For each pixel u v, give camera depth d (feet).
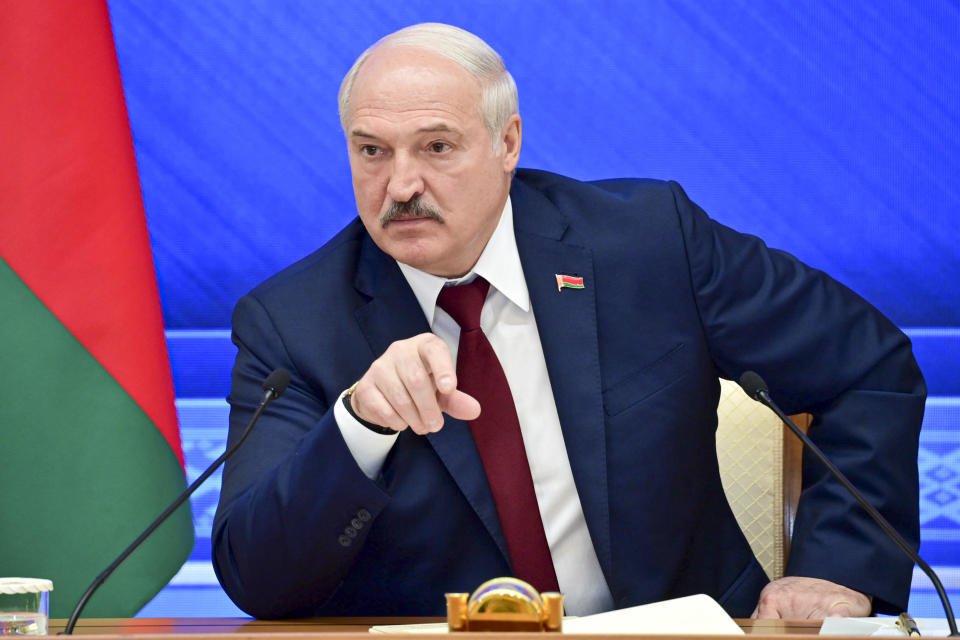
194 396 44.45
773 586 21.76
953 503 44.24
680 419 22.95
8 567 24.97
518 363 22.88
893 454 23.26
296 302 23.08
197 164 44.86
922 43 44.68
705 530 23.53
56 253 25.86
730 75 44.73
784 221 44.70
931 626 17.67
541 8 44.62
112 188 26.58
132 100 44.80
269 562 19.52
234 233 44.93
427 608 21.75
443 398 17.46
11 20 26.27
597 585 22.29
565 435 22.17
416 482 21.72
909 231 44.78
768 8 44.62
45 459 25.29
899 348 24.57
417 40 21.61
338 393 22.18
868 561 21.93
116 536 25.30
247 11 44.96
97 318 25.90
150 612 42.39
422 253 21.45
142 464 25.67
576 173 44.57
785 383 24.06
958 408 44.57
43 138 26.09
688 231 24.09
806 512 23.16
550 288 22.98
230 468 21.70
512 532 21.68
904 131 44.65
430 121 20.84
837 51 44.68
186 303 44.78
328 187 45.09
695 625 15.17
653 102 44.65
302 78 45.03
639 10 44.68
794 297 24.30
